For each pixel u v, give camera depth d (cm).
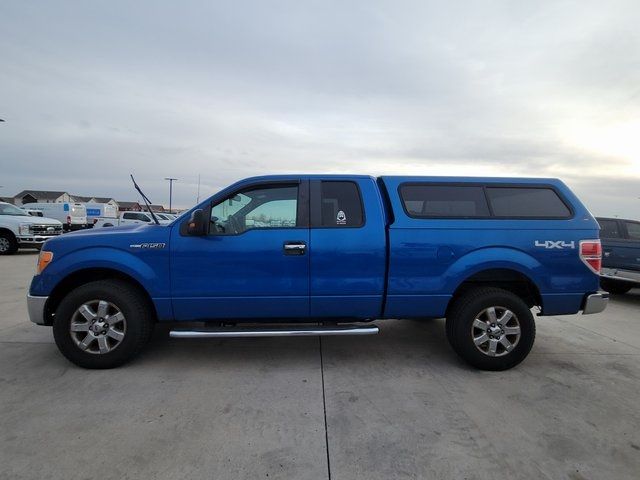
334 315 409
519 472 247
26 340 474
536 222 415
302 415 310
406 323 579
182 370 394
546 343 504
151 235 393
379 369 405
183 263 390
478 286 423
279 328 403
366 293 404
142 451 261
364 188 415
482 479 240
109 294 383
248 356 436
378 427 294
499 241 407
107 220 2677
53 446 265
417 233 404
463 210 420
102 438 275
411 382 374
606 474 246
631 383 379
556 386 370
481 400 340
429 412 318
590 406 332
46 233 1538
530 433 290
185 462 251
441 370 405
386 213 419
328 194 413
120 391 346
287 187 413
